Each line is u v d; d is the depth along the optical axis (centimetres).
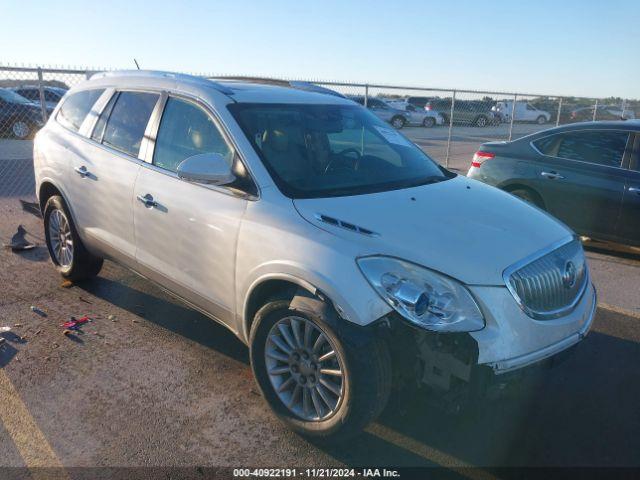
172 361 420
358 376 294
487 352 286
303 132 405
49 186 547
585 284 364
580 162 691
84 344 442
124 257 457
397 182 399
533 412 367
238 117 388
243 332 368
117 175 450
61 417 353
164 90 441
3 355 423
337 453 326
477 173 767
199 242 382
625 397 385
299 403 336
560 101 1691
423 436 341
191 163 353
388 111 2611
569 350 328
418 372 299
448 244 312
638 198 646
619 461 323
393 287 293
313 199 347
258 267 338
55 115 561
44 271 593
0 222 774
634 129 665
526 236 339
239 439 336
